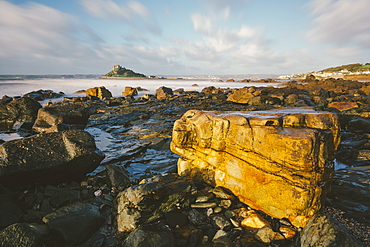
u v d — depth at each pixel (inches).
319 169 163.6
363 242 141.6
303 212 160.1
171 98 1208.8
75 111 564.4
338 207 186.1
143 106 890.7
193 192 198.1
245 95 1112.2
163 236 144.3
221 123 213.8
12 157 195.0
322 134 169.3
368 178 237.0
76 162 219.9
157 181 198.1
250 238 151.2
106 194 216.5
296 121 189.5
